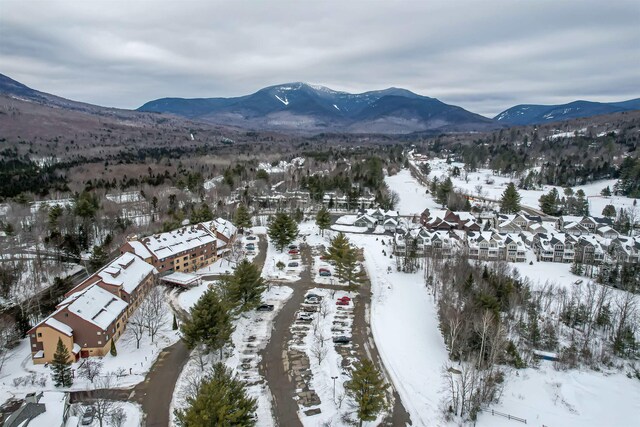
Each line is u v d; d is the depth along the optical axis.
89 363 71.75
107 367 71.75
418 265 122.81
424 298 101.50
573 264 126.62
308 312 93.44
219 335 72.19
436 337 84.19
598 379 72.81
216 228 137.12
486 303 79.94
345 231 162.62
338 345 80.31
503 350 73.62
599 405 66.31
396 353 77.75
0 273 100.81
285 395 65.56
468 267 106.31
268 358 75.75
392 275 116.50
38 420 55.25
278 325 87.81
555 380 72.12
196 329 71.25
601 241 141.75
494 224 172.75
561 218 166.50
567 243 133.12
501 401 66.06
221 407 48.62
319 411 61.94
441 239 136.25
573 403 66.56
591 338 85.62
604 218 164.75
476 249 134.62
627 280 109.06
